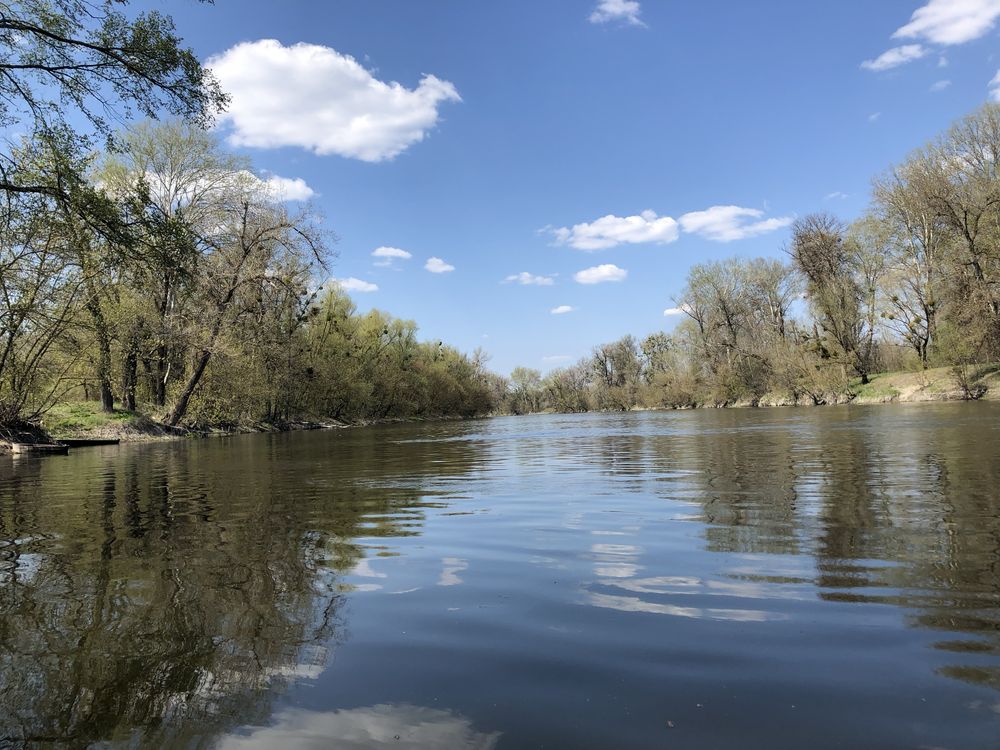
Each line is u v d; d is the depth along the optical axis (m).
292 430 39.78
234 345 28.55
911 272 39.31
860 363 44.53
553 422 46.12
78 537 5.17
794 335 54.06
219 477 10.02
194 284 16.67
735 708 2.02
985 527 4.47
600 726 1.93
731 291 61.09
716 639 2.61
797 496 6.18
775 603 3.04
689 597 3.18
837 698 2.07
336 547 4.57
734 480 7.62
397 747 1.84
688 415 41.97
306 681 2.32
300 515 6.05
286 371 36.69
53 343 18.80
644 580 3.51
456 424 49.50
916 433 13.83
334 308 49.34
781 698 2.08
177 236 14.19
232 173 29.22
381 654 2.56
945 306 34.75
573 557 4.09
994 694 2.07
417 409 70.81
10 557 4.46
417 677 2.33
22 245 15.89
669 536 4.60
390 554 4.32
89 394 26.75
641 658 2.44
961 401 32.25
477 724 1.97
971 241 33.25
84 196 12.76
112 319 21.83
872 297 43.62
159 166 27.92
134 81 12.62
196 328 26.88
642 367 103.31
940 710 1.97
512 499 6.75
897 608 2.91
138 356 26.62
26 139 12.58
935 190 33.72
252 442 23.47
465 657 2.51
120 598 3.40
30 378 18.73
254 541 4.84
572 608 3.07
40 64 12.02
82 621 3.03
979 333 31.80
